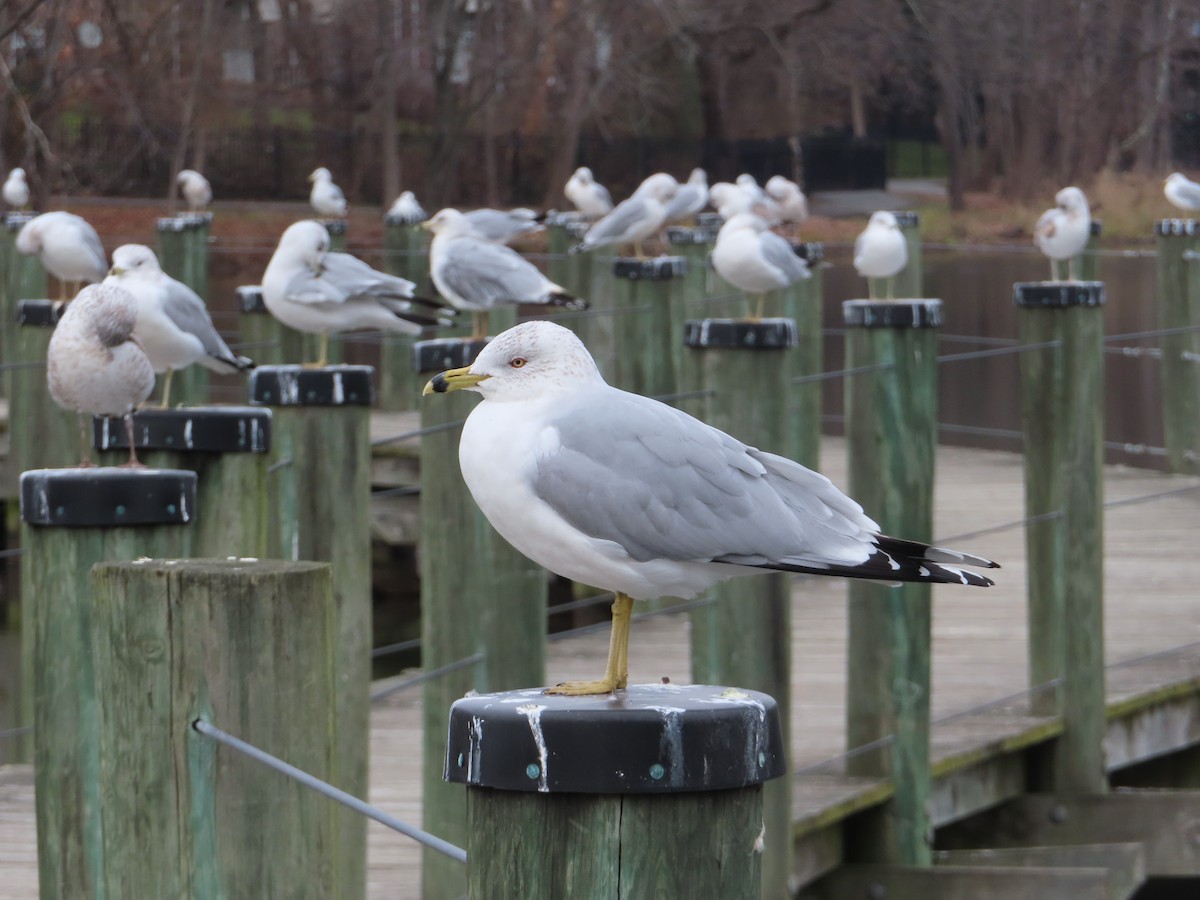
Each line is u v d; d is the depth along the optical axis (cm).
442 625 817
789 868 811
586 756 336
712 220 2366
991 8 4712
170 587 446
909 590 916
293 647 449
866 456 903
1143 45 4825
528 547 436
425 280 2097
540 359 440
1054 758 1029
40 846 575
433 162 4650
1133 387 2653
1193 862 1001
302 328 1302
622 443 428
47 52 3619
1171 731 1095
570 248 2100
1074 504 1016
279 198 5031
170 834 450
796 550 434
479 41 4591
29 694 1011
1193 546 1544
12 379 1466
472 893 349
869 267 1736
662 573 427
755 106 5616
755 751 344
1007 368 2917
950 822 1002
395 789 948
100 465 713
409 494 1761
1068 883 909
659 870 339
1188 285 1828
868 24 4647
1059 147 5106
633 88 4862
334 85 5088
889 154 5903
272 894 449
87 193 4388
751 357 765
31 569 567
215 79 4359
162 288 1047
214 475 703
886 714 926
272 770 447
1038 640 1037
